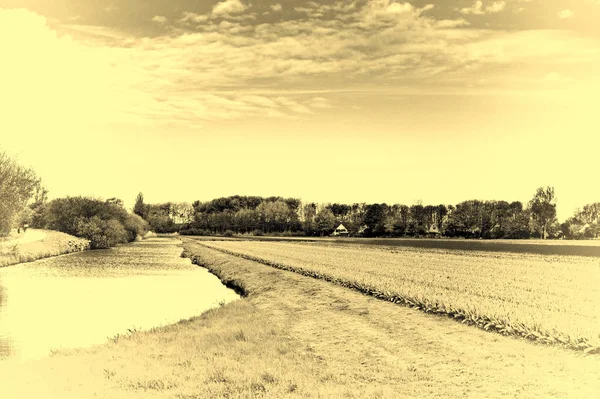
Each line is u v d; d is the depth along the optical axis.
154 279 63.19
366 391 18.80
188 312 40.66
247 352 25.69
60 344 30.56
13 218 76.62
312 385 20.06
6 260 79.38
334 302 37.19
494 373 19.92
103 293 51.06
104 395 19.91
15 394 20.42
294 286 46.19
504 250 92.88
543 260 68.25
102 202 136.25
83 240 120.69
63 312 40.75
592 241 141.00
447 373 20.42
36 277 63.88
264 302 40.25
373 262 66.44
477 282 43.25
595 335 22.64
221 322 33.12
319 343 26.56
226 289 54.41
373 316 31.67
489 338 25.03
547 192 184.12
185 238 192.12
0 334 33.16
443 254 82.69
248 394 19.41
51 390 20.73
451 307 30.84
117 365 24.03
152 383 21.31
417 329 27.75
